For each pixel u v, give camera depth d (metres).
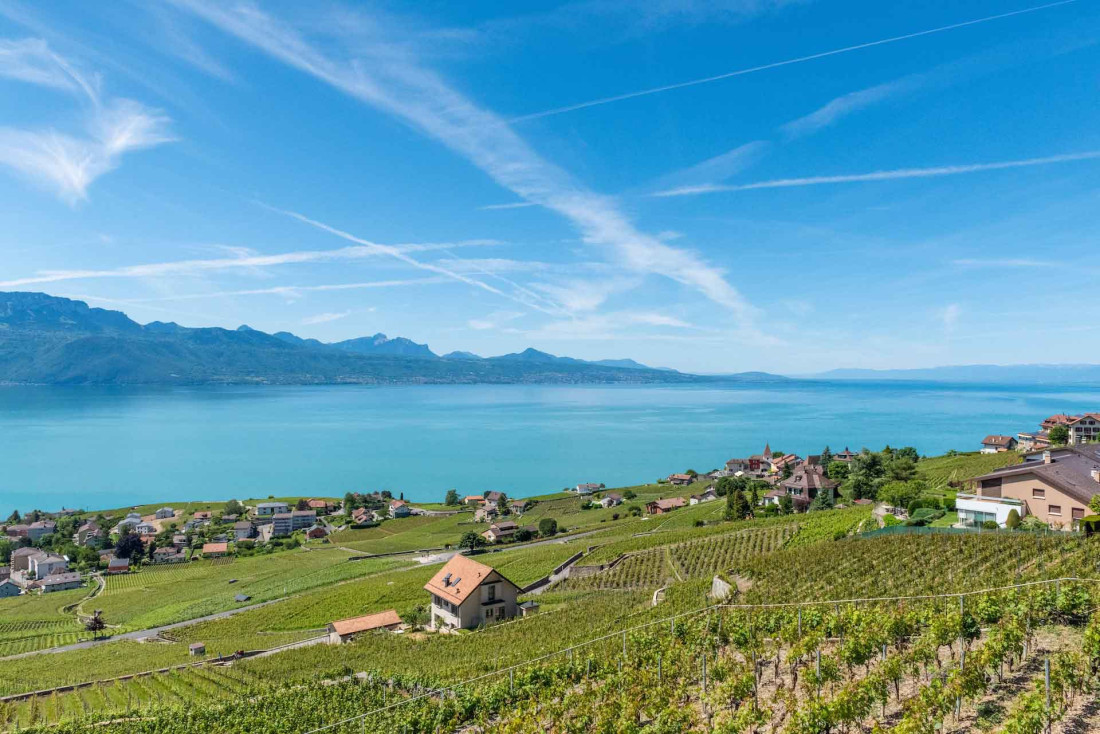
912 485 92.56
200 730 50.62
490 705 44.28
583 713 35.50
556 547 141.12
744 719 27.58
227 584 146.00
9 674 86.81
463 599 76.38
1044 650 29.39
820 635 34.56
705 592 62.94
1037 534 53.28
